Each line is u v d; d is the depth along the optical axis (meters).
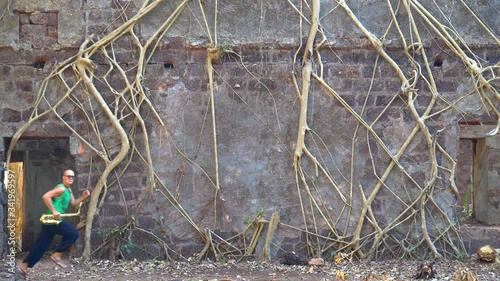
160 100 12.62
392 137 12.73
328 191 12.66
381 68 12.79
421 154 12.73
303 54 12.73
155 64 12.65
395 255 12.62
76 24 12.56
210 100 12.63
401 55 12.82
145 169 12.52
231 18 12.72
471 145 16.69
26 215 14.97
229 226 12.57
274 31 12.73
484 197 15.16
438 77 12.83
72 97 12.51
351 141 12.70
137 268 11.89
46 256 12.82
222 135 12.65
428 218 12.72
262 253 12.57
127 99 12.53
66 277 11.19
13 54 12.52
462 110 12.80
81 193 12.42
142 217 12.50
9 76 12.51
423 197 12.67
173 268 11.95
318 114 12.69
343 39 12.73
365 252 12.59
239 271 11.77
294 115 12.69
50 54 12.55
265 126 12.67
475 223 14.88
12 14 12.52
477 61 12.84
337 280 10.97
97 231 12.42
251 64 12.70
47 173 15.05
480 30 12.90
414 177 12.71
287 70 12.70
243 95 12.68
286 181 12.65
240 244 12.59
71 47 12.54
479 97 12.80
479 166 15.45
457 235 12.75
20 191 14.88
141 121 12.45
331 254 12.58
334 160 12.67
